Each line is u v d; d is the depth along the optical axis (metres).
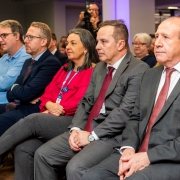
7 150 2.48
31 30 3.06
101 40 2.34
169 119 1.86
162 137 1.86
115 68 2.38
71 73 2.77
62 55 4.24
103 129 2.23
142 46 4.37
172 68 1.94
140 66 2.29
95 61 2.74
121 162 1.86
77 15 12.04
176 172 1.75
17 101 3.15
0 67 3.57
